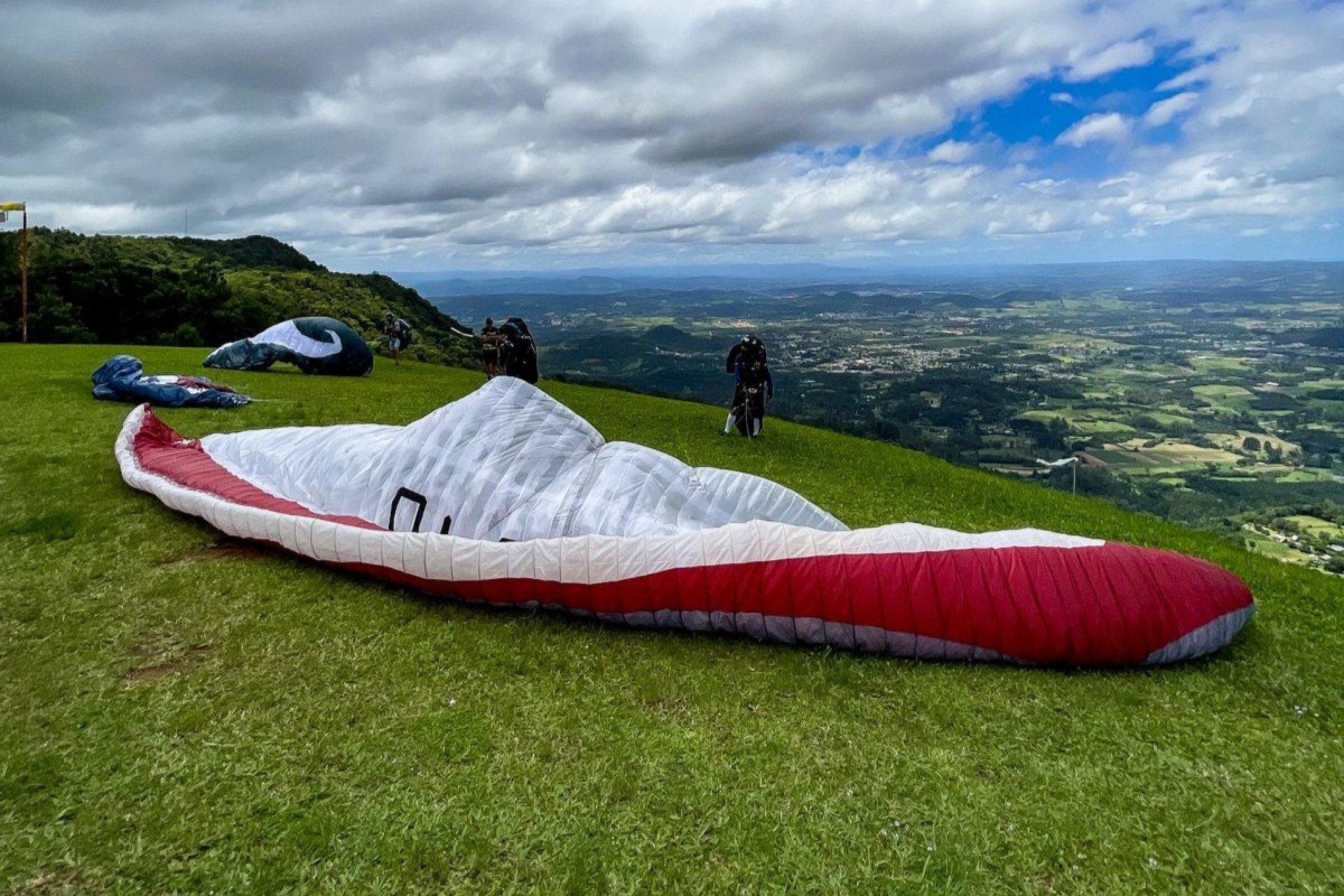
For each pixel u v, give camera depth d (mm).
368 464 6695
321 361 22156
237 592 5508
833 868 2992
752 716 4094
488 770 3539
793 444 15688
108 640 4762
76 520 6902
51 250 56281
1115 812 3416
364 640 4828
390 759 3602
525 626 5109
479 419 6438
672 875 2924
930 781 3578
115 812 3199
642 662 4664
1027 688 4508
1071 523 11062
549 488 5961
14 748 3607
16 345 24469
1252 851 3215
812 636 4852
